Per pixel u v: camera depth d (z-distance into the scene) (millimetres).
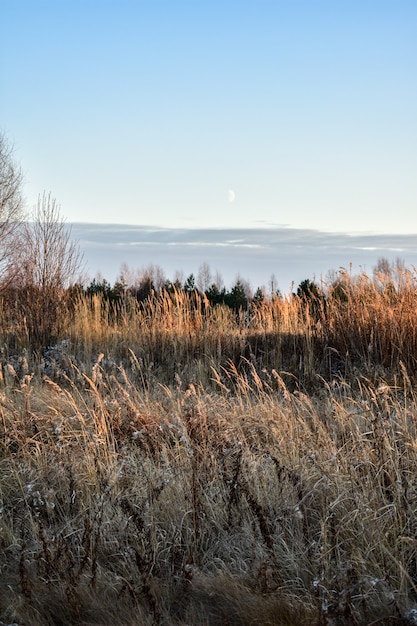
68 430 7559
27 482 6445
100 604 4719
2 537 5598
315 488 5457
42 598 4832
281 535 5125
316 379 10383
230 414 7508
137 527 5293
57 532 5641
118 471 6242
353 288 11984
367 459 5594
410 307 10766
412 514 4938
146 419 7426
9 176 23141
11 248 18828
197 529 5332
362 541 4824
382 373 9695
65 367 11477
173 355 11961
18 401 8734
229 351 11930
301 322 12422
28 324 13688
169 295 14609
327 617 4242
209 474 5953
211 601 4723
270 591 4598
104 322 14023
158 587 4820
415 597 4539
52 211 14641
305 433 6562
